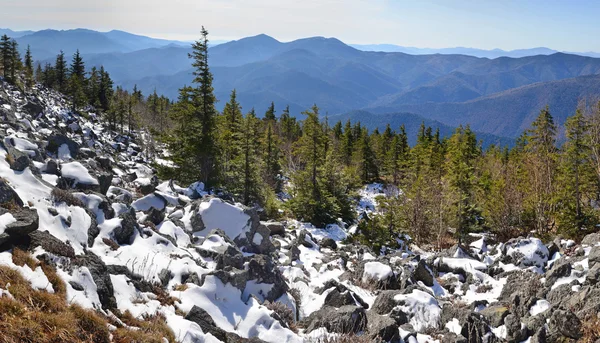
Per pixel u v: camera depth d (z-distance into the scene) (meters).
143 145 60.81
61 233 9.62
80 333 6.65
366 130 89.81
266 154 46.41
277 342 9.53
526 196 36.88
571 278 14.14
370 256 19.12
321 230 31.12
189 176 30.53
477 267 18.70
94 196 12.30
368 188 71.56
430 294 13.36
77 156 20.73
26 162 11.77
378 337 10.25
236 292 10.73
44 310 6.66
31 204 9.85
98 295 8.03
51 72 96.44
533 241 19.25
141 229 12.63
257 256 12.94
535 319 11.70
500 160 57.62
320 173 35.03
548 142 38.44
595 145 32.94
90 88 89.06
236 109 43.81
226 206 16.48
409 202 35.59
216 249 13.22
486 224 38.53
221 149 31.89
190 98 29.81
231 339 8.85
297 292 13.51
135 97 109.81
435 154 53.41
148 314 8.56
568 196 33.53
